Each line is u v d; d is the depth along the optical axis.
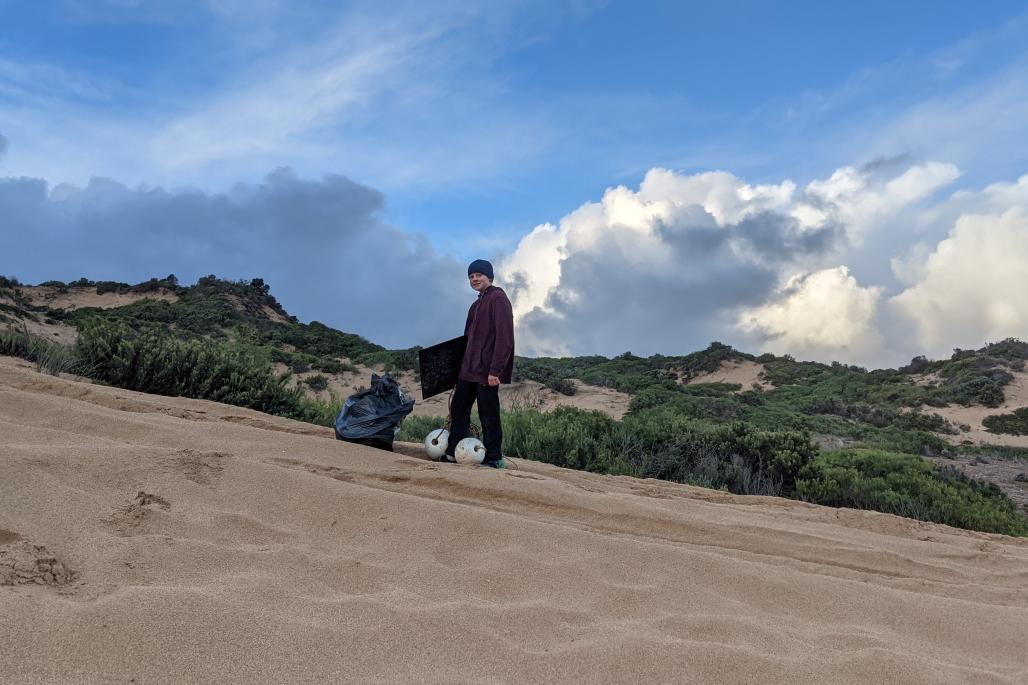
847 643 3.04
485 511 4.06
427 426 11.27
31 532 3.00
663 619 3.02
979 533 6.55
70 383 7.15
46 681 2.04
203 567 2.97
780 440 11.88
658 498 5.86
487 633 2.69
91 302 41.59
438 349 6.58
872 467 13.66
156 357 10.17
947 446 25.56
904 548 5.17
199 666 2.22
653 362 51.44
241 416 7.36
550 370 34.62
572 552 3.69
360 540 3.63
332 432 7.16
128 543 3.03
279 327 38.12
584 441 10.89
